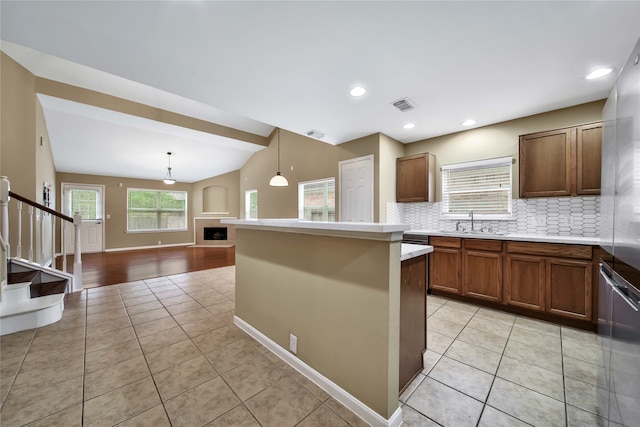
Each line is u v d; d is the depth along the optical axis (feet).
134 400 4.88
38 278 10.37
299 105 9.24
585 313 7.59
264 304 6.96
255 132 20.08
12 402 4.79
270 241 6.72
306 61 6.57
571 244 7.79
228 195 28.09
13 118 10.35
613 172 4.13
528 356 6.33
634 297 3.18
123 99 13.75
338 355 4.98
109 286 12.61
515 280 8.82
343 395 4.83
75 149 18.33
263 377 5.60
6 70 9.97
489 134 11.10
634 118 3.28
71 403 4.78
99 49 6.03
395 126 11.38
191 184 30.19
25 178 11.05
